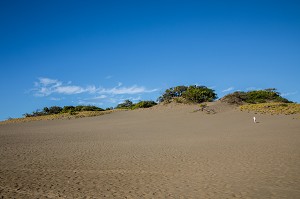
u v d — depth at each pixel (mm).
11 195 8797
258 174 10688
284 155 14125
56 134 30266
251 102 57031
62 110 73625
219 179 10250
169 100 66625
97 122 45594
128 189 9367
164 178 10703
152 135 27250
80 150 18344
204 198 8281
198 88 67375
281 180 9742
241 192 8672
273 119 35469
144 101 75000
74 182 10312
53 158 15367
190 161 13781
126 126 38344
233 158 14016
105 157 15508
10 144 22125
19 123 49375
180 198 8344
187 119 42812
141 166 12953
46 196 8695
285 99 60156
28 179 10742
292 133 23359
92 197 8578
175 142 21391
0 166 13227
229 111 47125
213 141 20984
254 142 19344
